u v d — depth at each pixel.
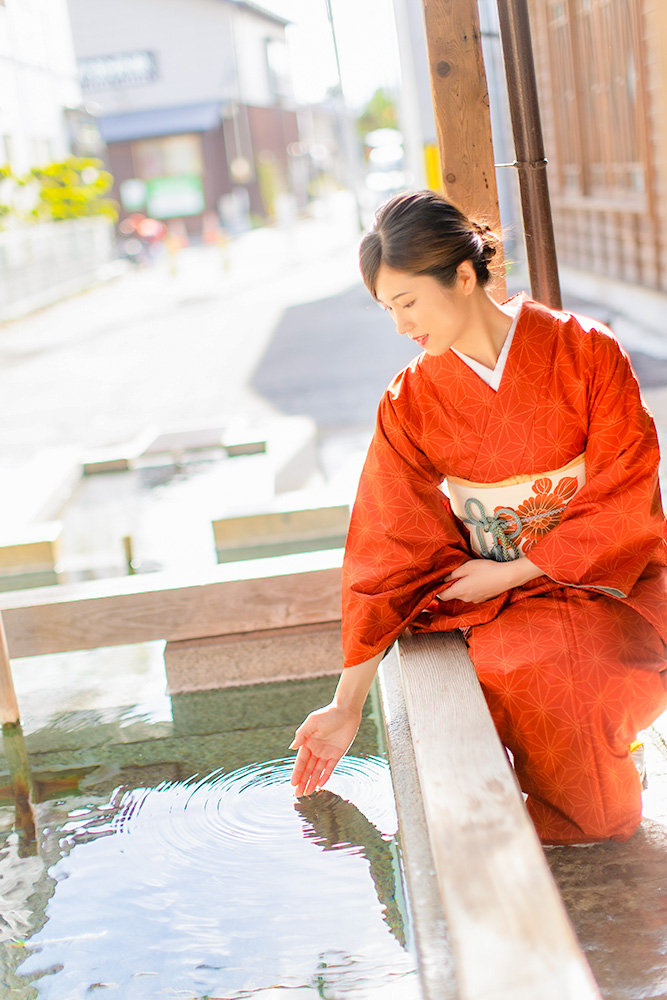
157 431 7.30
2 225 19.53
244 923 1.82
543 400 1.92
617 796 1.85
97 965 1.75
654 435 1.94
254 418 7.84
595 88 9.86
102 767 2.53
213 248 32.00
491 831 1.28
